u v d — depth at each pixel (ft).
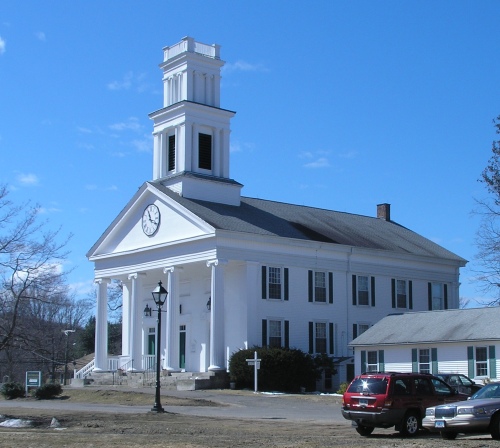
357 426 90.07
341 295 201.57
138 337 198.90
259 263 185.16
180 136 202.90
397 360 162.40
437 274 226.99
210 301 194.59
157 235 196.75
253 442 80.59
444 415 82.17
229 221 187.11
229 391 168.25
